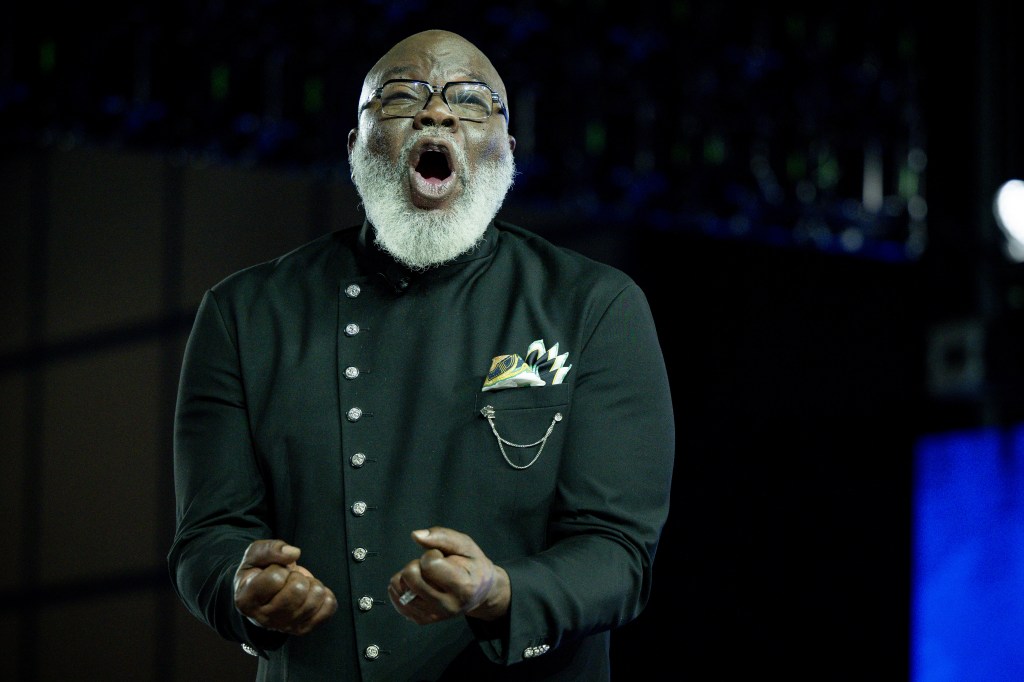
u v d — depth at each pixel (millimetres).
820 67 11750
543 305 3812
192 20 9609
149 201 9664
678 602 10609
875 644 11031
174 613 9492
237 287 3941
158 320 9633
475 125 3844
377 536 3582
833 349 11367
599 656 3764
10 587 9375
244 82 9828
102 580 9438
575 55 10719
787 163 11641
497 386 3656
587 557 3438
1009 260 12070
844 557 11070
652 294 10828
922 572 11242
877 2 12000
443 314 3793
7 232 9477
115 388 9531
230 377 3828
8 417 9438
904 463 11383
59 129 9516
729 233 11383
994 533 11508
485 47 10375
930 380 11727
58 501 9430
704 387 10883
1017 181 12125
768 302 11195
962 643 11234
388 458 3641
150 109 9656
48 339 9492
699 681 10609
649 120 11078
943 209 12164
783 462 11023
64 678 9359
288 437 3693
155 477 9555
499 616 3293
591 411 3697
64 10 9398
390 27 9992
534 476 3613
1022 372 11727
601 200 10938
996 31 12242
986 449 11648
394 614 3547
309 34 9836
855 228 11820
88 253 9555
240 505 3707
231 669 9570
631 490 3648
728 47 11383
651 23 11055
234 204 9812
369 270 3891
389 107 3836
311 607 3119
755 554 10828
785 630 10828
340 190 10047
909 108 12109
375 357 3746
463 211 3787
